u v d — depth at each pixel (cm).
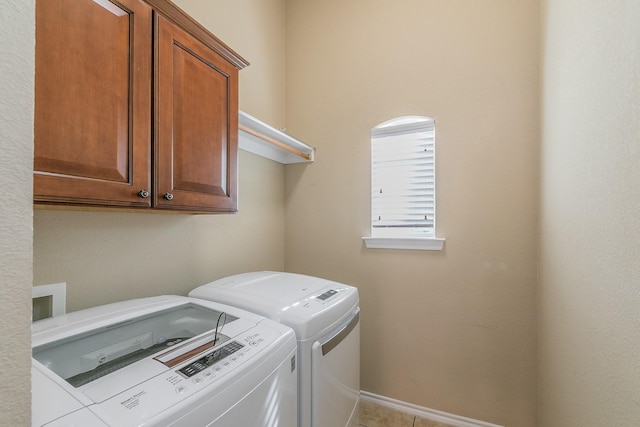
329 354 118
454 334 182
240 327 93
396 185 202
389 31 200
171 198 98
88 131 75
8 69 37
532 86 164
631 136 73
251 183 199
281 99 232
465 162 179
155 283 135
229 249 180
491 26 173
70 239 104
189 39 105
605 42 88
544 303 151
